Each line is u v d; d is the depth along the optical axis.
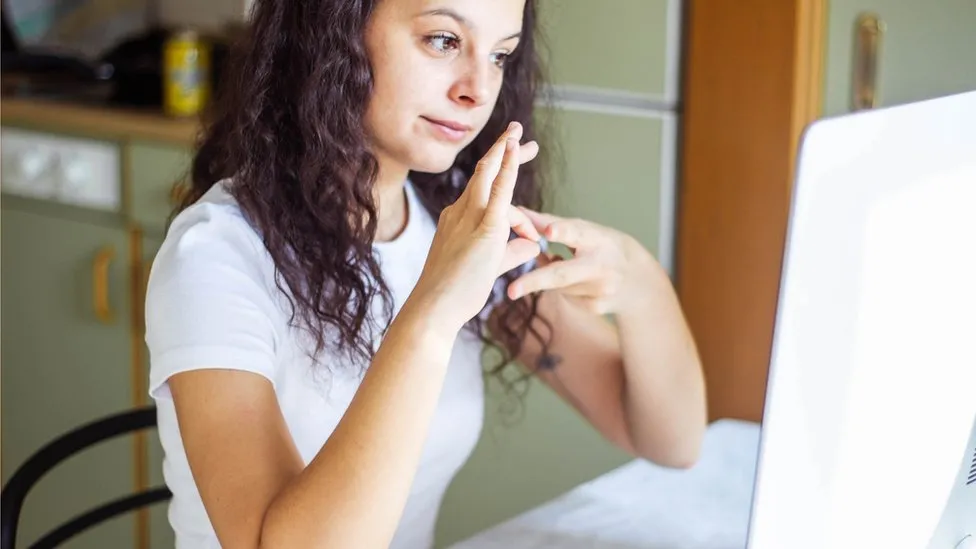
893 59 1.74
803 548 0.87
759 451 0.83
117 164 2.39
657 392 1.40
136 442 2.44
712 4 1.84
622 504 1.36
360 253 1.26
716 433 1.57
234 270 1.18
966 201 0.85
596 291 1.31
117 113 2.43
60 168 2.47
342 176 1.22
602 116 1.99
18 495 1.36
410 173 1.41
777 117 1.81
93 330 2.51
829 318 0.81
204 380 1.09
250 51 1.24
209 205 1.24
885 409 0.86
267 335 1.16
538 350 1.50
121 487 2.48
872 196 0.80
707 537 1.28
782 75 1.79
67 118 2.45
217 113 1.36
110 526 2.50
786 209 1.82
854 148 0.79
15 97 2.58
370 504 0.97
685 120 1.91
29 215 2.56
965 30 1.67
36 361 2.62
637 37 1.94
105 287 2.45
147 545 2.46
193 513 1.25
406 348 0.99
